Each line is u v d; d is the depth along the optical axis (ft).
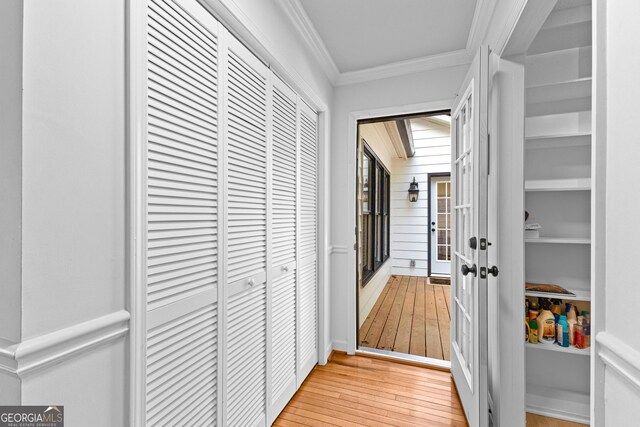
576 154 5.97
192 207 3.53
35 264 2.02
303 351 6.84
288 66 5.73
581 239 5.66
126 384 2.67
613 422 2.07
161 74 3.07
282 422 5.49
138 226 2.73
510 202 5.20
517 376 5.14
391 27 6.28
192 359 3.54
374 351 8.38
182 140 3.36
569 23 5.12
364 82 8.19
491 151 5.30
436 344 8.96
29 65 1.98
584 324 5.61
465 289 5.98
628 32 1.92
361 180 9.25
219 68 3.96
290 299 6.21
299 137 6.53
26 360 1.97
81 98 2.29
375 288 13.46
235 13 4.04
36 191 2.03
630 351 1.86
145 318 2.82
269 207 5.25
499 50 5.04
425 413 5.76
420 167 18.42
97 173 2.41
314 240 7.52
